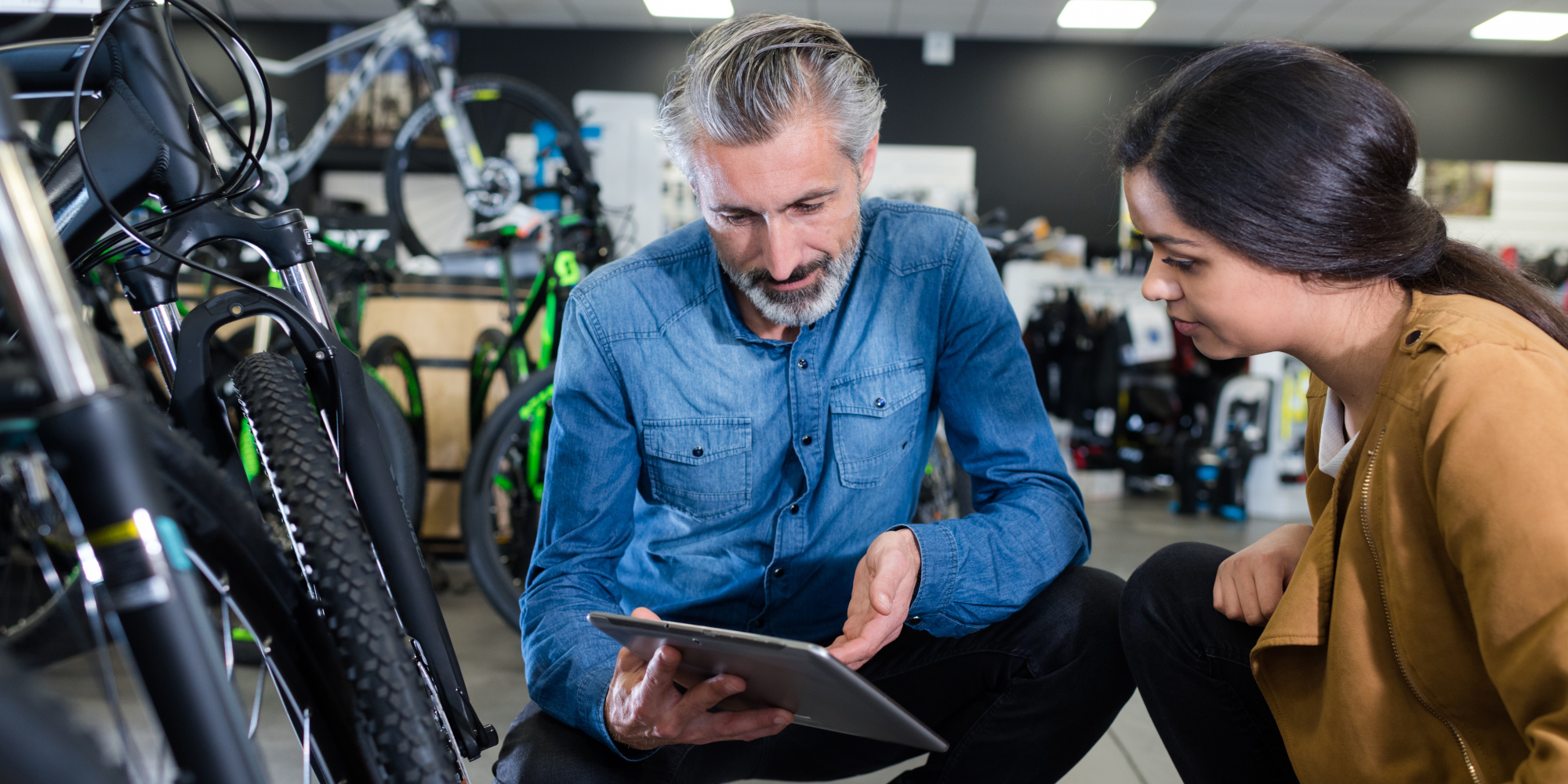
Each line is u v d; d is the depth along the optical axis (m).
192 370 0.84
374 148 7.41
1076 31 7.46
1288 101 0.75
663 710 0.87
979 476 1.26
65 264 0.52
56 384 0.50
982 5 6.95
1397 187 0.77
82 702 1.19
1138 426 6.56
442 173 7.40
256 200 2.59
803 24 0.99
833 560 1.22
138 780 0.58
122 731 0.59
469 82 4.38
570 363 1.19
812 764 1.27
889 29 7.58
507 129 7.48
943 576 1.05
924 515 2.57
